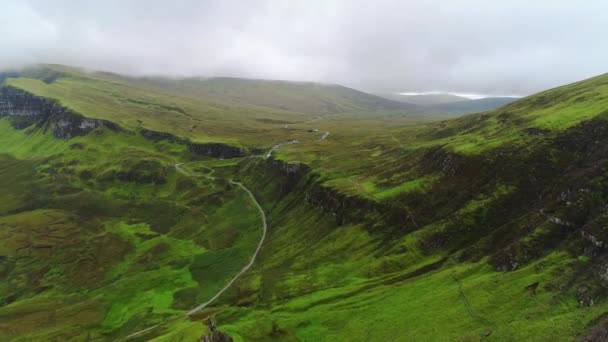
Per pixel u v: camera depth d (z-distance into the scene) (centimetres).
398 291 16425
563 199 16375
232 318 17600
